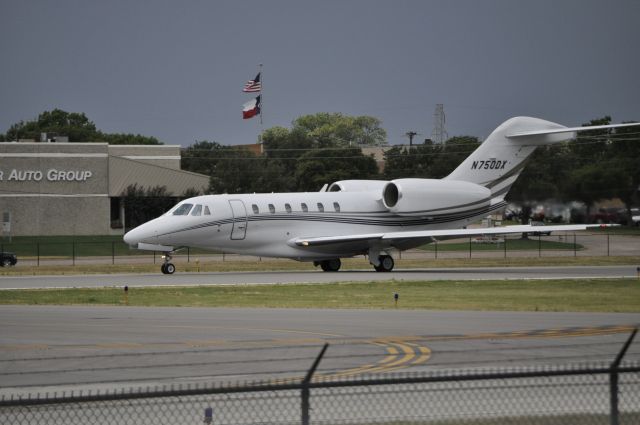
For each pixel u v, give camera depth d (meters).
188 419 54.03
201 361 72.81
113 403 58.12
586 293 138.88
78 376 67.25
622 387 61.34
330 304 120.19
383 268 194.38
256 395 59.53
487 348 78.25
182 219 178.62
